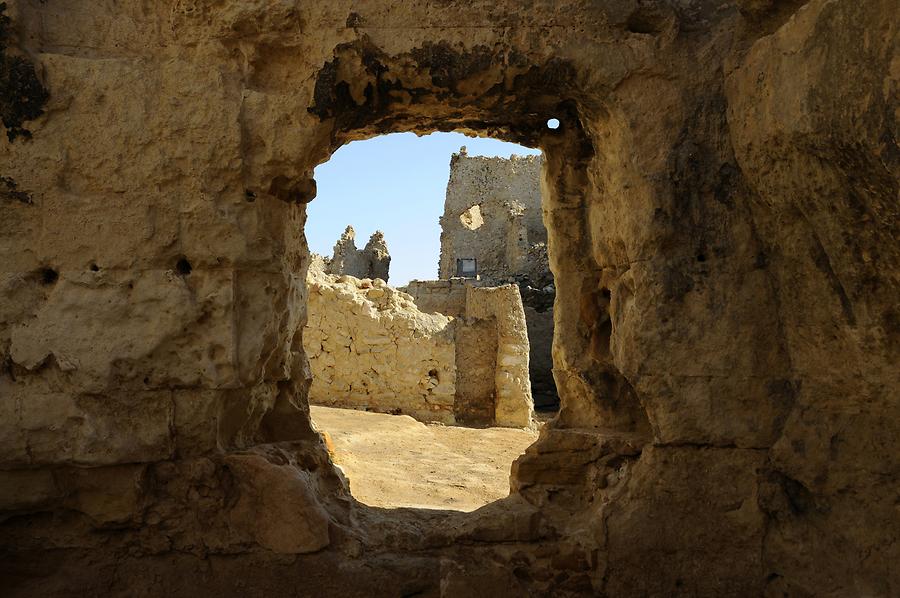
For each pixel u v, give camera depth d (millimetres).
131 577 3139
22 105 3027
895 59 2068
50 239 3072
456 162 26688
